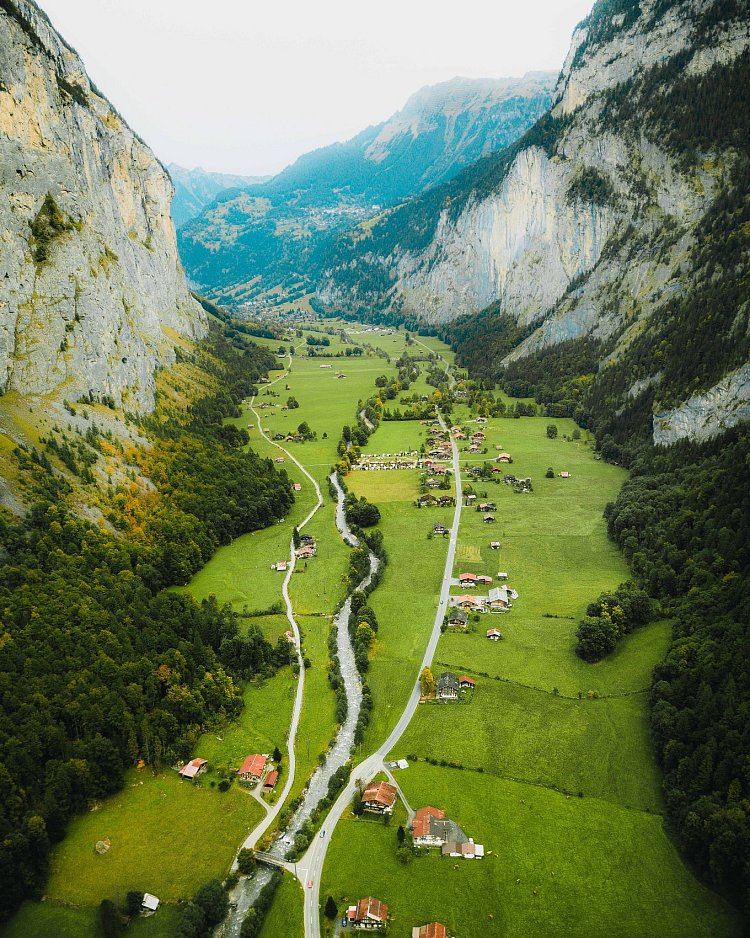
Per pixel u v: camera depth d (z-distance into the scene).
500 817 105.81
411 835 102.88
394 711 129.00
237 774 115.69
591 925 90.25
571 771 113.94
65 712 113.81
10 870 94.50
